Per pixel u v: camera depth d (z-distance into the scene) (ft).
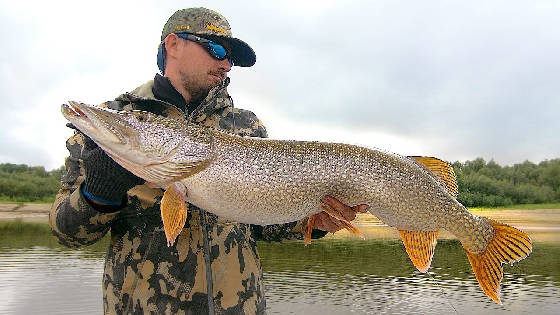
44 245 66.23
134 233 10.77
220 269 11.09
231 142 11.21
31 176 208.95
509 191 126.93
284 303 36.09
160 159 10.65
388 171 12.02
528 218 95.50
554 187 136.67
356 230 11.69
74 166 11.02
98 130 10.07
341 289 40.57
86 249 62.28
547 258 54.24
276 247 65.26
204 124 12.18
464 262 51.93
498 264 12.51
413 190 12.21
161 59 12.75
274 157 11.32
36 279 42.63
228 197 11.06
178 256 10.80
